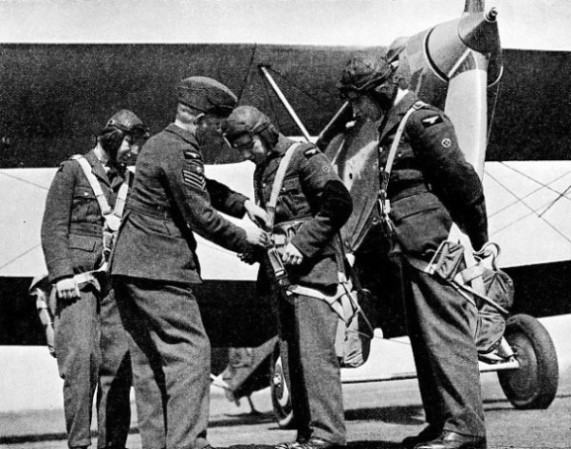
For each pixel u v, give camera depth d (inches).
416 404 235.8
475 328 115.4
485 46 160.1
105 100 188.9
